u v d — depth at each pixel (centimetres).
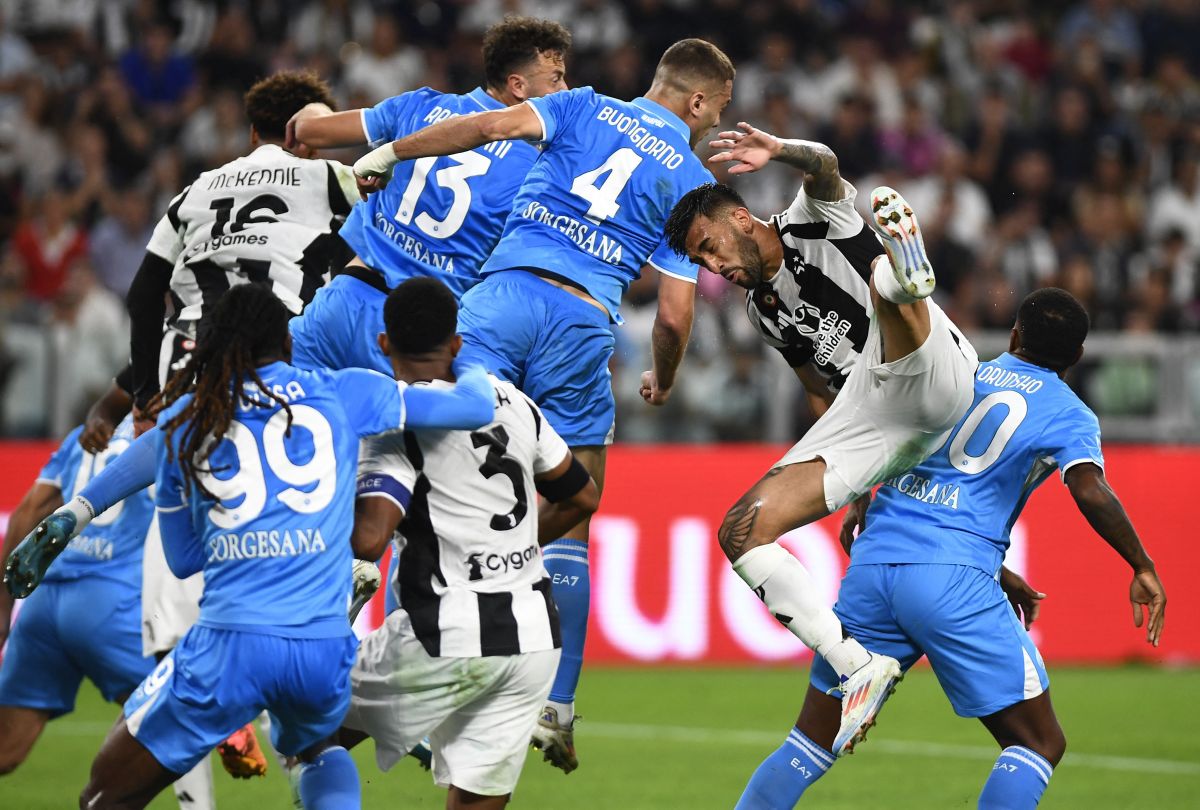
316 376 1641
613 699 3488
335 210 2105
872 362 1819
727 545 1867
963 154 5494
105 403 2208
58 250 4706
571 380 2050
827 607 1834
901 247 1678
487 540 1669
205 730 1562
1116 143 5562
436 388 1661
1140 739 3033
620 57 5344
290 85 2178
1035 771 1803
